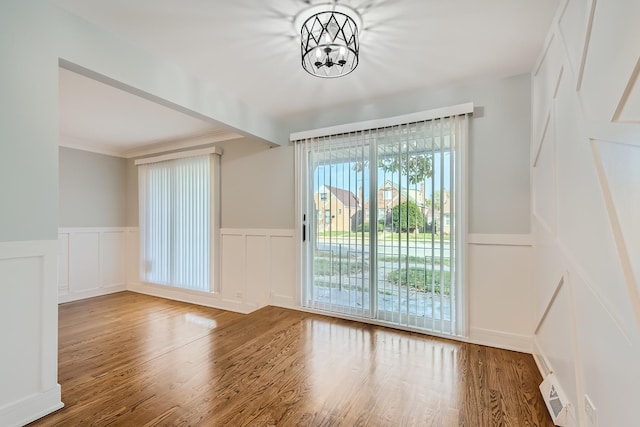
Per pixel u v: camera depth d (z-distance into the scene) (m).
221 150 4.23
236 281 4.11
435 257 2.79
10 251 1.56
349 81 2.67
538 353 2.25
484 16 1.81
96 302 4.52
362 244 3.14
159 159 4.75
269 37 2.04
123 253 5.30
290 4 1.72
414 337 2.78
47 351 1.70
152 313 3.96
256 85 2.75
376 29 1.94
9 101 1.55
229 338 2.78
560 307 1.77
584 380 1.41
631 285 1.02
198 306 4.31
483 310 2.64
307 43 1.96
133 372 2.19
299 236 3.55
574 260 1.53
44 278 1.69
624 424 1.06
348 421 1.64
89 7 1.74
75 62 1.79
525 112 2.51
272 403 1.79
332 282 3.35
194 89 2.55
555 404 1.66
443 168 2.74
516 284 2.53
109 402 1.81
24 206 1.61
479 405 1.77
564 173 1.68
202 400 1.83
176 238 4.64
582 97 1.41
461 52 2.21
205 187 4.34
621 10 1.06
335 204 3.32
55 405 1.72
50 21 1.69
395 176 2.99
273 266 3.82
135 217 5.26
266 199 3.88
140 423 1.62
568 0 1.58
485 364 2.27
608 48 1.16
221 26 1.92
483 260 2.65
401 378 2.07
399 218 2.96
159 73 2.27
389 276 3.02
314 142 3.46
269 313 3.47
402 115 2.96
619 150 1.08
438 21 1.86
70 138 4.43
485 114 2.65
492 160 2.62
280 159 3.77
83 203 4.80
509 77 2.57
